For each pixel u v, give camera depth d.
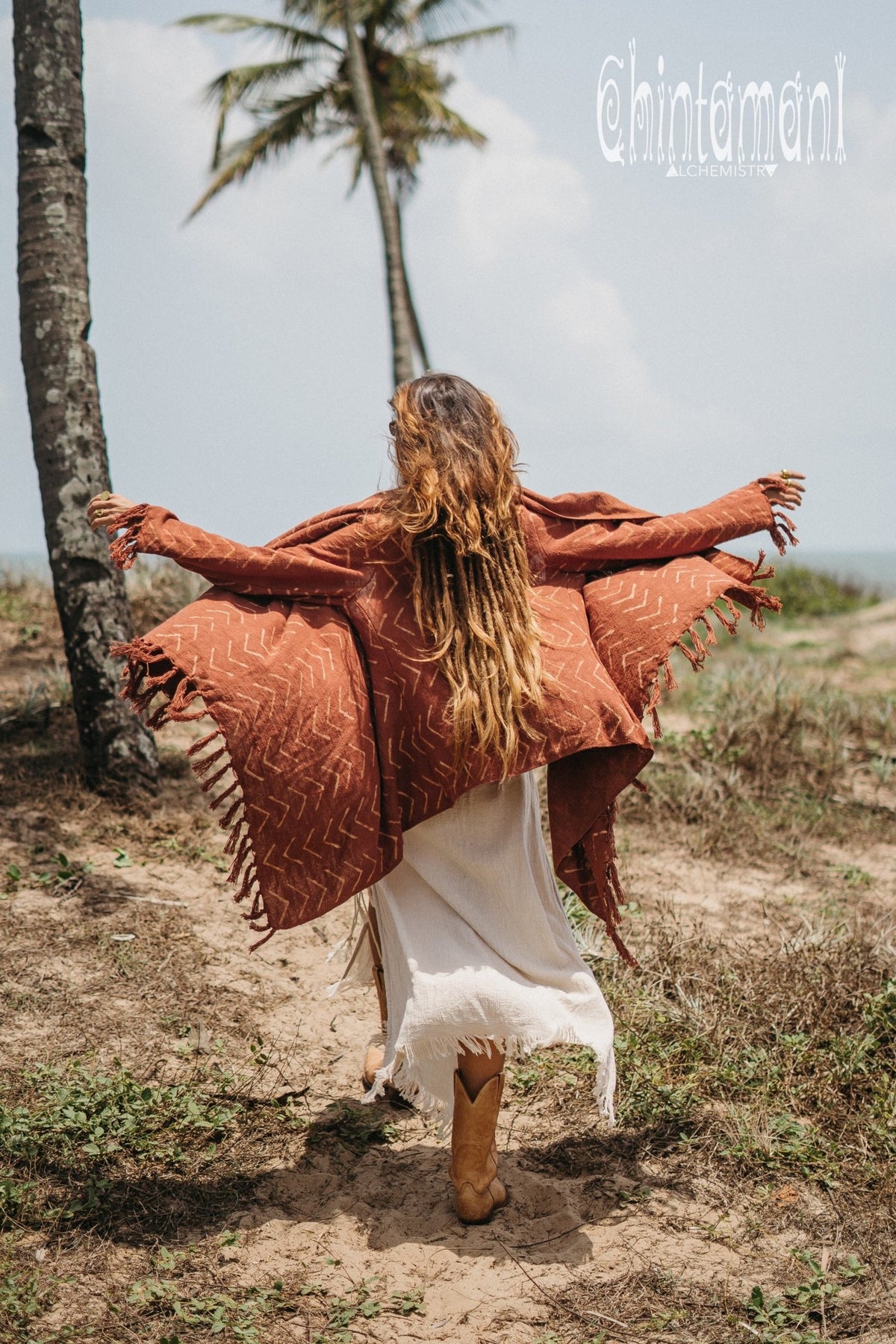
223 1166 3.06
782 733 7.39
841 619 17.56
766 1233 2.83
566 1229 2.84
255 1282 2.62
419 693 2.73
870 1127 3.22
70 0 5.62
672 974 4.13
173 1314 2.48
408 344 20.30
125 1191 2.91
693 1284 2.62
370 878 2.75
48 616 9.09
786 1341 2.39
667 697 9.03
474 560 2.76
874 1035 3.70
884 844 6.27
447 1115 2.89
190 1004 3.89
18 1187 2.83
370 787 2.73
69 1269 2.63
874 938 4.39
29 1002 3.78
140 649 2.62
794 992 3.92
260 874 2.70
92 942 4.24
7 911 4.38
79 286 5.57
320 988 4.14
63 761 5.83
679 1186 3.03
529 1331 2.47
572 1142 3.24
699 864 5.72
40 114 5.54
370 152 20.16
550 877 2.96
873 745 8.18
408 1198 2.98
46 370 5.48
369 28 21.34
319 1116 3.32
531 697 2.71
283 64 21.22
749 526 3.13
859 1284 2.62
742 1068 3.56
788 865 5.80
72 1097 3.17
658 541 3.05
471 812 2.79
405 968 2.76
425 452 2.76
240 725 2.62
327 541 2.79
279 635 2.75
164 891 4.74
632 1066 3.56
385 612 2.78
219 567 2.74
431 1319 2.50
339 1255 2.72
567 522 3.09
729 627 2.96
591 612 3.00
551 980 2.81
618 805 6.33
